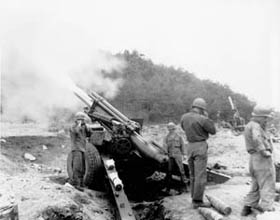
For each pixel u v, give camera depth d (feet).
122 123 25.11
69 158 23.62
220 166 28.99
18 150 31.81
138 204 22.54
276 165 22.57
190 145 18.95
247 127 16.60
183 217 18.17
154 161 24.45
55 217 16.06
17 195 17.63
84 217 17.10
